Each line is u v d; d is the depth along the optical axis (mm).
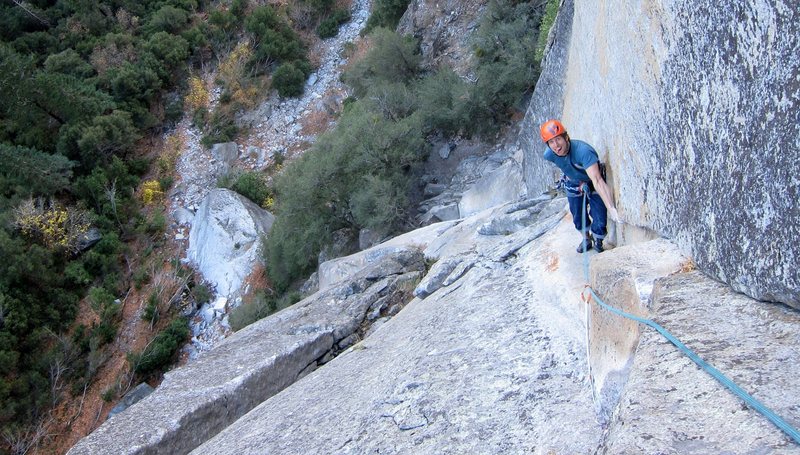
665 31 3410
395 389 4578
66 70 26812
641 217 4180
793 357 2162
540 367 4148
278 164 24438
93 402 18703
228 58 27453
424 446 3814
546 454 3258
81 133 24375
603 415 3213
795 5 2143
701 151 3068
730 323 2523
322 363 7660
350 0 28906
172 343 19438
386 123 17047
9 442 17641
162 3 29828
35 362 19359
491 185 14156
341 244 17906
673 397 2176
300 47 27734
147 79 26703
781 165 2320
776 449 1769
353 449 4113
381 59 20984
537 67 15914
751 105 2514
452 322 5379
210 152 25344
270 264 19266
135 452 6047
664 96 3514
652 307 3023
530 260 5801
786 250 2350
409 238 11031
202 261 21688
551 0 14742
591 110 5805
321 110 25422
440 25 21359
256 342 7867
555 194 8367
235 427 5836
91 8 29156
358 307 8234
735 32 2590
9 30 27875
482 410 3941
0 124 24781
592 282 3758
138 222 23609
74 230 22234
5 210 21984
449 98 17469
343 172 17000
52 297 20844
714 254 2988
